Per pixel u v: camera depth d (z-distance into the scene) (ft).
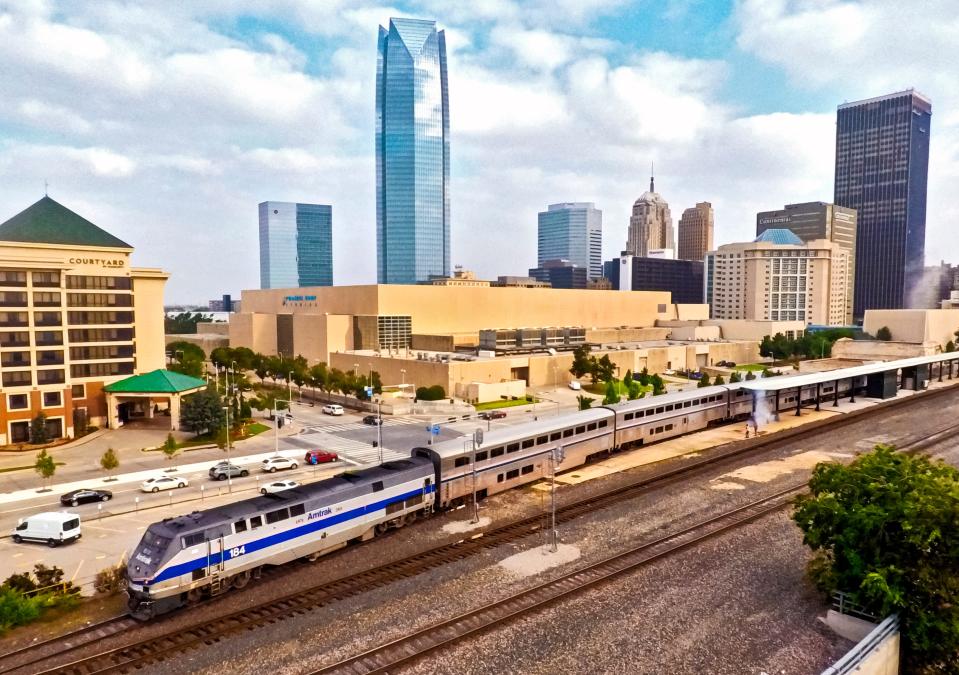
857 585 84.12
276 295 526.98
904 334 522.47
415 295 437.17
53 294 223.71
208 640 82.89
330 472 181.78
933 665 78.48
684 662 78.28
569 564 106.83
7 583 96.94
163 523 94.27
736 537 118.42
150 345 283.59
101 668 76.84
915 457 94.68
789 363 490.49
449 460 134.51
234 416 238.48
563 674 75.72
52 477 176.24
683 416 212.43
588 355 374.84
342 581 100.07
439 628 85.20
